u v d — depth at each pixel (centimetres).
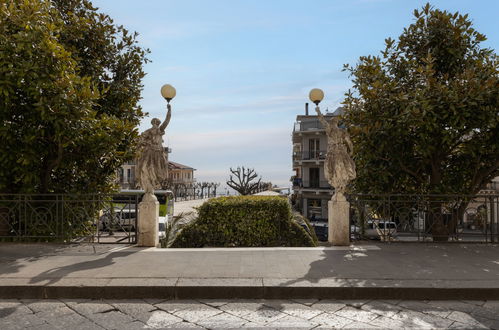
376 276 474
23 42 636
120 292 429
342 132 718
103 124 762
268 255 598
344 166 698
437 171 820
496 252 632
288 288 430
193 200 5872
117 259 567
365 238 748
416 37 884
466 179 870
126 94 978
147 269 505
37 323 357
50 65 670
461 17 828
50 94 674
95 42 936
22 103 691
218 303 414
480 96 686
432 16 861
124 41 999
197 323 357
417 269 512
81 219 761
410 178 873
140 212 676
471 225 743
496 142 740
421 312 388
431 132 753
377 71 820
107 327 347
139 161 687
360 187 862
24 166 696
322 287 430
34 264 535
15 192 751
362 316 376
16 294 429
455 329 344
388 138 765
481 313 386
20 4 682
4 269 504
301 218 1032
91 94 715
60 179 840
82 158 796
